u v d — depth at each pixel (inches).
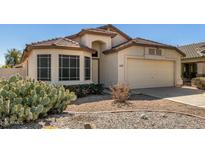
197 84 803.4
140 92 657.0
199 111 386.3
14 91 301.7
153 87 796.6
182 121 306.0
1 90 286.7
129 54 721.6
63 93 343.0
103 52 762.8
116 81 703.7
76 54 627.2
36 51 612.1
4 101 272.5
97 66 787.4
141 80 764.6
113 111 369.1
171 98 552.1
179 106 438.9
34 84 327.6
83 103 471.8
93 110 388.5
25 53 720.3
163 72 826.8
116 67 705.6
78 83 626.2
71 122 289.0
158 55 785.6
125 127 273.0
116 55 707.4
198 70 1043.3
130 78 735.7
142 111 370.3
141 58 751.1
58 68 591.8
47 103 302.5
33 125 269.9
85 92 587.2
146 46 750.5
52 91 326.3
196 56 1015.0
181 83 869.2
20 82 324.2
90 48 676.1
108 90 710.5
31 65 651.5
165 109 400.5
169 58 825.5
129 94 574.6
